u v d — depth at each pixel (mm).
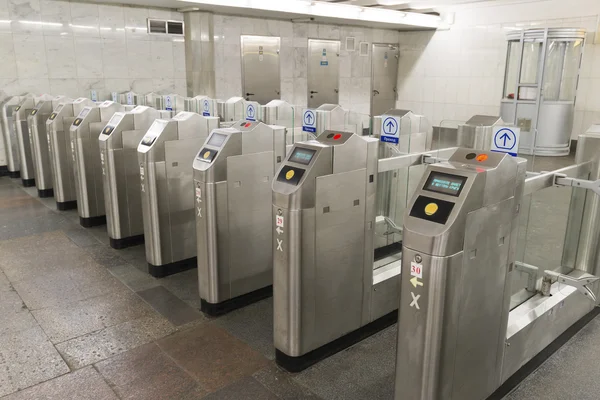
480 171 1764
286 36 9594
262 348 2807
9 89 6992
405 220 1796
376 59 11328
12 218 5262
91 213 4961
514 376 2395
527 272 2723
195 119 3770
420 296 1769
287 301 2471
